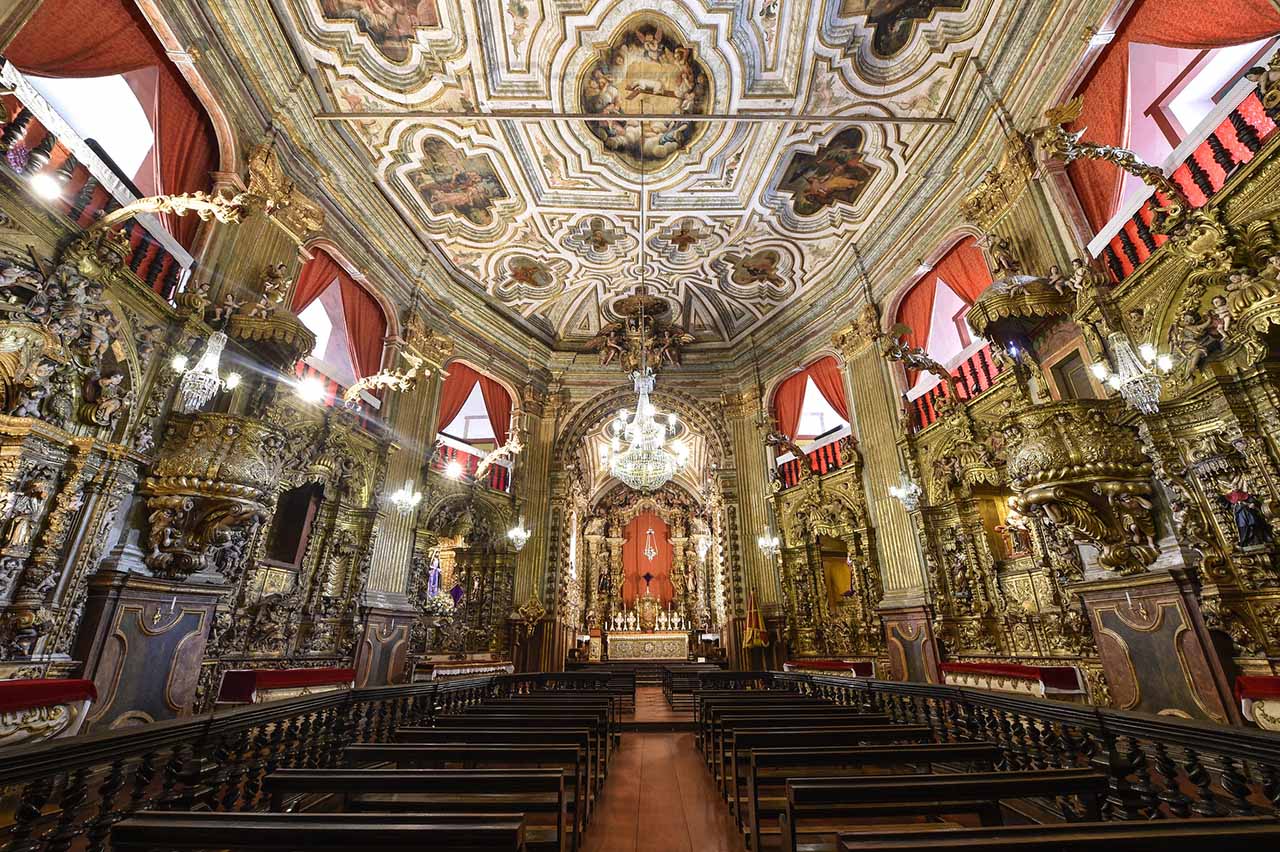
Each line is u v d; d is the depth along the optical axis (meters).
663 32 8.16
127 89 6.37
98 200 5.53
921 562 9.70
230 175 7.40
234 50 7.36
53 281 4.87
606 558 24.33
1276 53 4.77
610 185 10.95
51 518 4.87
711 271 13.74
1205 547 5.07
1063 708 3.61
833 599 12.48
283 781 2.42
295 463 8.35
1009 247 7.74
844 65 8.48
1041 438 5.97
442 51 8.24
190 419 6.08
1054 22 7.26
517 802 3.05
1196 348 5.20
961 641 8.98
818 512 12.52
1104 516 5.84
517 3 7.70
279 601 7.99
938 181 9.90
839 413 12.76
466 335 13.52
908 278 10.82
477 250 12.59
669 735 7.94
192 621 6.07
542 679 9.09
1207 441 5.18
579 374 15.93
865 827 3.47
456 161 10.20
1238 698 4.59
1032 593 8.05
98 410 5.27
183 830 1.70
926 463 10.03
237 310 6.98
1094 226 7.09
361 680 9.09
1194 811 3.13
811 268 13.11
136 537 5.66
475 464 13.57
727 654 13.90
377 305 11.22
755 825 2.88
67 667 4.90
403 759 3.11
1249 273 4.77
